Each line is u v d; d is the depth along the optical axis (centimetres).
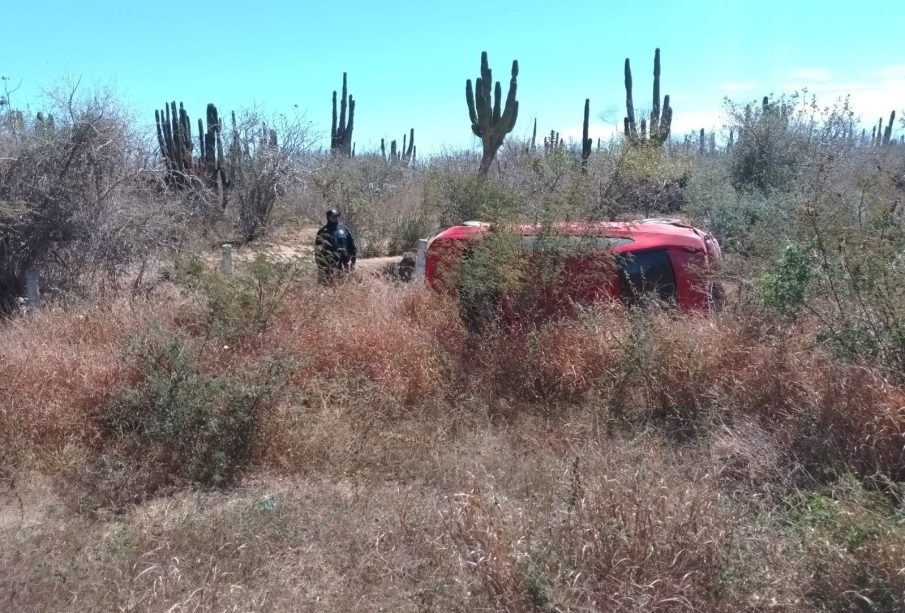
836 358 500
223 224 1636
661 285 662
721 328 586
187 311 692
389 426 558
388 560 383
